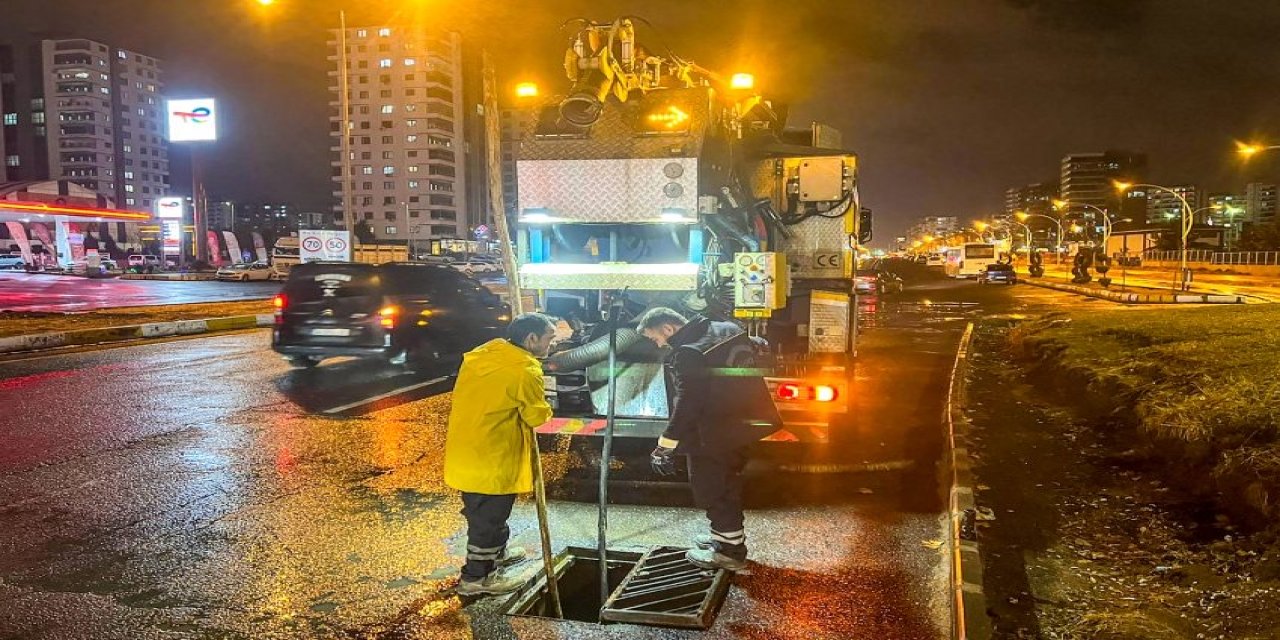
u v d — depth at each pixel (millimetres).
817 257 8180
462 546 5375
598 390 6832
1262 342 10094
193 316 23734
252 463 7402
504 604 4488
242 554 5215
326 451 7867
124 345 17219
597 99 6246
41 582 4766
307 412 9789
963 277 64125
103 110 160125
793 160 8102
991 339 18438
